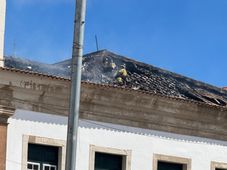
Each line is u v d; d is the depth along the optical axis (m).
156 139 26.41
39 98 23.67
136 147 25.84
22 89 23.28
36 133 23.64
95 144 24.84
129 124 25.69
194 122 27.38
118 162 25.61
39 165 23.78
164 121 26.56
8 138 23.02
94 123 24.88
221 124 28.16
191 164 27.25
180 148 27.02
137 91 25.39
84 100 24.58
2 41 23.48
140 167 25.86
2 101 22.89
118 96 25.19
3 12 23.64
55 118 24.08
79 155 24.42
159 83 30.55
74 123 16.23
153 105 26.16
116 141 25.39
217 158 28.03
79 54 16.34
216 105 27.92
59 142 24.06
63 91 24.02
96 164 25.06
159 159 26.39
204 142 27.75
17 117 23.28
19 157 23.19
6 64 26.67
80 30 16.38
